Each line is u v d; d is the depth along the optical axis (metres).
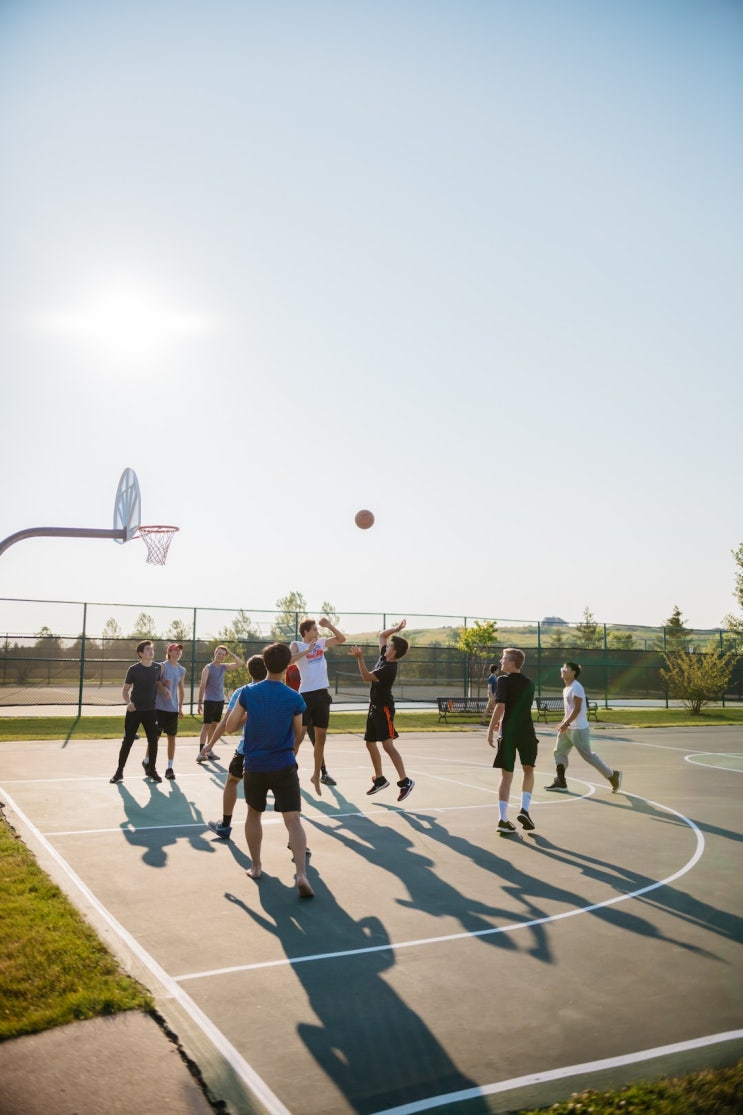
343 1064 3.54
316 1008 4.09
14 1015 3.83
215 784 10.72
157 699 11.09
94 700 26.17
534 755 8.34
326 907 5.72
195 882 6.25
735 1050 3.75
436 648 29.55
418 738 18.42
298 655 10.21
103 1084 3.31
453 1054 3.65
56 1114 3.07
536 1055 3.66
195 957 4.73
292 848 6.00
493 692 21.89
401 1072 3.48
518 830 8.47
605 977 4.58
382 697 9.48
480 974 4.59
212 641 24.45
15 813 8.50
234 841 7.59
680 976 4.62
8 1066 3.42
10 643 20.89
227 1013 4.01
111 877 6.31
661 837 8.30
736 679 36.25
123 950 4.78
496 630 29.61
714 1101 3.29
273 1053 3.62
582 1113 3.19
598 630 35.84
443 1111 3.20
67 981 4.20
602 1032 3.90
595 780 12.46
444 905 5.84
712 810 9.92
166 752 14.15
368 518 10.81
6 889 5.72
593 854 7.51
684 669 30.00
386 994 4.29
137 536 12.68
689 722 25.84
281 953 4.83
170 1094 3.25
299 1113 3.16
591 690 35.47
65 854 6.95
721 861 7.34
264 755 6.06
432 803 9.88
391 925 5.38
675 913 5.77
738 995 4.37
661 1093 3.34
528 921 5.54
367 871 6.69
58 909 5.32
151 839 7.57
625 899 6.10
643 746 17.95
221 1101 3.22
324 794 10.30
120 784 10.48
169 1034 3.76
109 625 22.08
